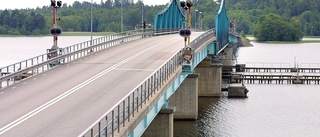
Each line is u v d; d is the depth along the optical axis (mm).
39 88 50875
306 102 109250
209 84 116500
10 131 35344
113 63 68875
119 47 92438
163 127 61062
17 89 50531
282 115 93562
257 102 107812
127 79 56000
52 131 35219
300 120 89438
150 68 64125
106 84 52906
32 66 57406
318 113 96250
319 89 131250
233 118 89625
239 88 115250
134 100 39844
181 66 64438
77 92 48656
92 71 61812
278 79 143500
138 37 117000
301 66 197250
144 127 45281
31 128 36094
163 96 56219
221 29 129250
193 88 87500
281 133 79125
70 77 57406
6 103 44125
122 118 37125
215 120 87688
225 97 114812
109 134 33250
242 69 162875
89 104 43469
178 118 87625
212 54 114750
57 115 39719
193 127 81875
